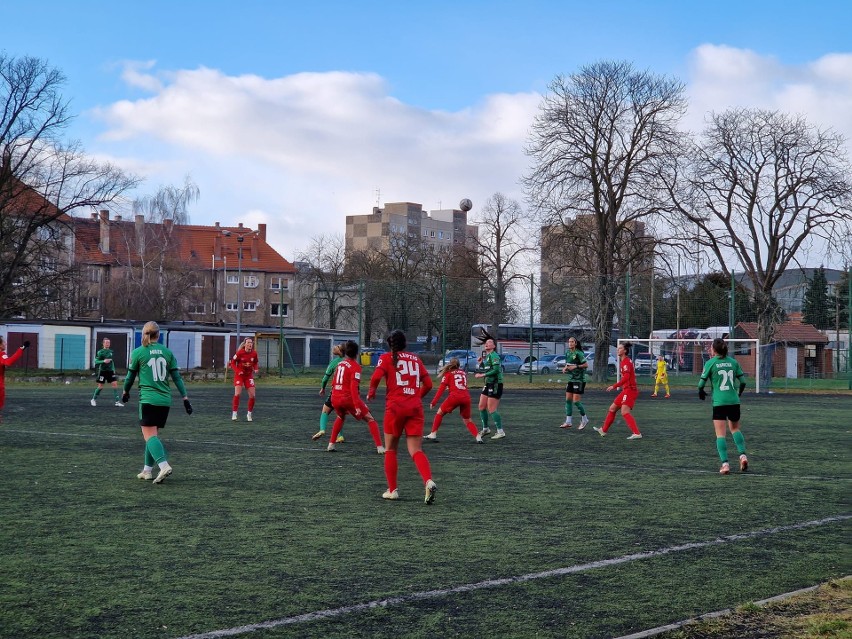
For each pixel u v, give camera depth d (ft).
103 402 92.22
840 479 41.24
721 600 20.52
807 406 104.68
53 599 20.02
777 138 165.89
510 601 20.25
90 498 33.47
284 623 18.44
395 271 273.75
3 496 33.81
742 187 169.48
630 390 60.13
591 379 159.22
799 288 164.45
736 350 147.84
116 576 22.07
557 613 19.38
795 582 22.17
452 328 158.81
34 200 162.40
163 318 228.63
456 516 30.63
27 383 137.39
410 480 39.34
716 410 43.68
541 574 22.71
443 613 19.29
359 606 19.70
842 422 78.43
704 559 24.61
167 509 31.32
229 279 321.93
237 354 71.15
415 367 33.53
